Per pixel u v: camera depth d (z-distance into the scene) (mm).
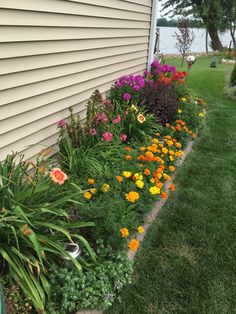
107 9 4016
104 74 4328
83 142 3287
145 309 2094
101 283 2018
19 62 2557
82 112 3826
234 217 3113
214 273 2414
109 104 3750
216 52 20469
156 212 3045
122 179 2721
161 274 2371
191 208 3213
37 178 2270
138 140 3809
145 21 5660
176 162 3885
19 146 2756
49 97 3066
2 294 1588
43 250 1981
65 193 2350
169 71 6023
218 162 4270
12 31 2410
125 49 4973
